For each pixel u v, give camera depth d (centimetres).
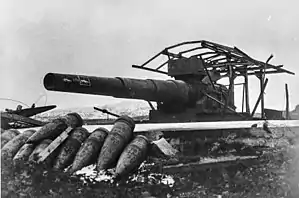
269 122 1225
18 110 1300
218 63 1384
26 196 746
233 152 993
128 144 859
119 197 749
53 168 823
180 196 796
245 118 1361
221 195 841
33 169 802
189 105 1256
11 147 915
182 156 877
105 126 1074
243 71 1498
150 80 1138
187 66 1282
